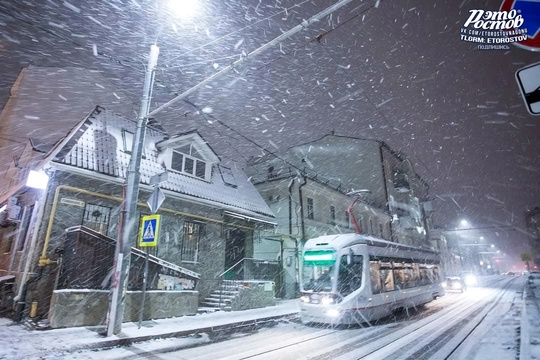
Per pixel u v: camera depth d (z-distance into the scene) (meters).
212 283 15.27
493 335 8.57
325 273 11.42
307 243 12.70
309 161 33.31
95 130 13.48
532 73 2.65
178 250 14.29
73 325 9.09
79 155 11.89
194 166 16.67
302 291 11.54
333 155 32.78
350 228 26.36
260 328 10.82
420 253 17.56
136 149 9.63
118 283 8.63
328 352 7.23
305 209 22.41
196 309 12.41
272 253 20.94
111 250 10.91
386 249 13.97
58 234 10.73
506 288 30.08
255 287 15.16
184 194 14.68
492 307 15.49
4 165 15.89
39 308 9.53
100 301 9.78
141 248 12.91
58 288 9.70
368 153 32.16
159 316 11.09
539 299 17.23
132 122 16.09
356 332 9.90
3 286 11.08
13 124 15.24
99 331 8.65
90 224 11.80
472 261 74.62
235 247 17.95
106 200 12.38
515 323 10.28
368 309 11.07
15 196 13.20
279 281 19.72
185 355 7.03
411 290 14.70
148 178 13.65
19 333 8.27
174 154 15.81
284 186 22.67
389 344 7.99
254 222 18.61
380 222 31.48
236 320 11.07
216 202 16.12
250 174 30.77
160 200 9.48
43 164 11.60
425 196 47.47
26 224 12.06
